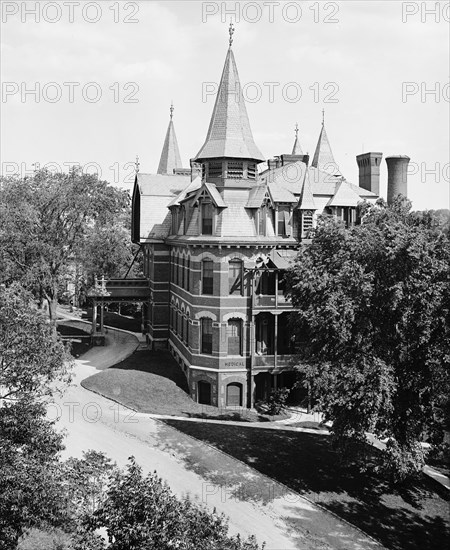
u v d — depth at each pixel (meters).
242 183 40.00
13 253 47.31
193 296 39.84
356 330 28.34
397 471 28.08
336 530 25.72
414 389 28.72
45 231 49.09
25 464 16.95
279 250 43.94
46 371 20.98
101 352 51.53
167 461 30.36
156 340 51.50
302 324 31.41
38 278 48.69
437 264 26.64
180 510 14.10
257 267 38.78
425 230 28.78
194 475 29.12
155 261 51.25
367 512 27.53
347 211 50.53
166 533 13.28
